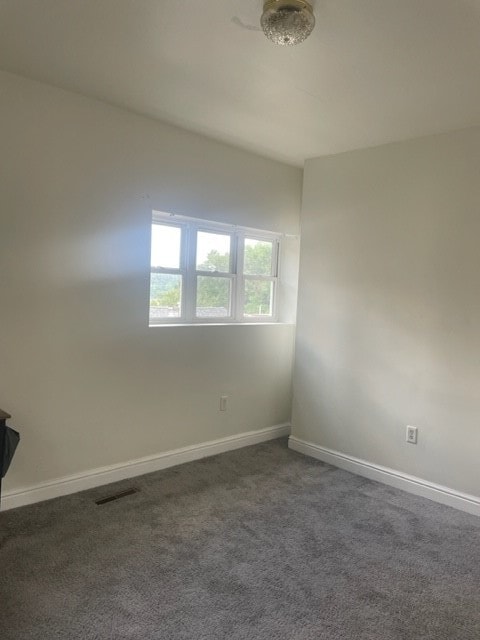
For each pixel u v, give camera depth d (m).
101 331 2.92
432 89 2.38
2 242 2.48
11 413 2.58
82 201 2.77
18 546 2.27
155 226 3.31
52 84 2.57
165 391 3.30
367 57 2.08
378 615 1.91
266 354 4.00
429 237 3.03
